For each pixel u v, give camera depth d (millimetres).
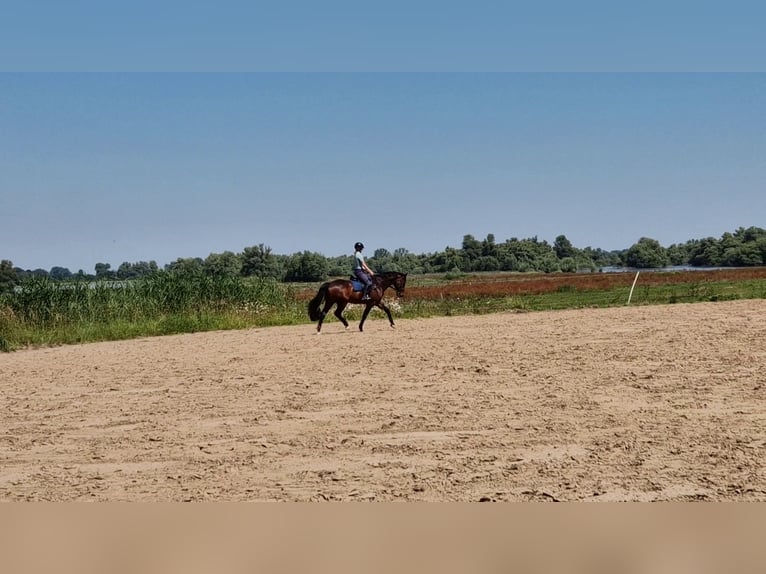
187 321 30938
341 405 12875
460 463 9125
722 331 21156
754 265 107438
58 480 8992
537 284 58812
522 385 14023
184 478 8906
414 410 12227
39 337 27828
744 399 12172
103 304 31922
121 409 13375
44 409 13719
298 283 67875
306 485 8453
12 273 31656
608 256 130250
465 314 34750
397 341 22453
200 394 14547
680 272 73250
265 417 12172
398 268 105000
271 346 22578
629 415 11336
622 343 19359
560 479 8336
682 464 8766
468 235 114938
